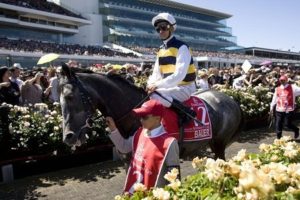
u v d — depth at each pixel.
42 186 5.74
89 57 39.69
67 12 54.59
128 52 50.59
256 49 75.56
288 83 8.91
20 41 38.38
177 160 2.71
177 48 3.93
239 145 8.63
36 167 6.39
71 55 38.09
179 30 74.25
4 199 5.17
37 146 6.43
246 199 1.56
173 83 3.77
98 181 5.95
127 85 3.88
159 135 2.75
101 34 62.59
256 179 1.53
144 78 10.90
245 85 13.06
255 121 10.91
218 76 14.30
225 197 1.75
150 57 49.66
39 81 9.04
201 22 80.12
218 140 4.68
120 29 63.53
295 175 1.86
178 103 3.87
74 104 3.42
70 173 6.41
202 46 77.25
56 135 6.50
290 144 2.79
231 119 4.74
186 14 78.94
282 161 2.64
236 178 1.82
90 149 6.93
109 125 3.12
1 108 6.13
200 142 4.25
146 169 2.71
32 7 47.44
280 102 8.93
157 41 68.00
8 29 46.00
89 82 3.60
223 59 54.78
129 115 3.79
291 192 1.71
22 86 8.26
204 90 5.02
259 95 11.21
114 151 7.24
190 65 4.05
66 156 6.71
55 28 50.91
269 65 26.66
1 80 7.21
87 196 5.29
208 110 4.44
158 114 2.73
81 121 3.43
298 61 78.25
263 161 2.61
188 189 2.00
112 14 65.44
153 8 72.69
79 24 55.69
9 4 43.75
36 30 49.75
